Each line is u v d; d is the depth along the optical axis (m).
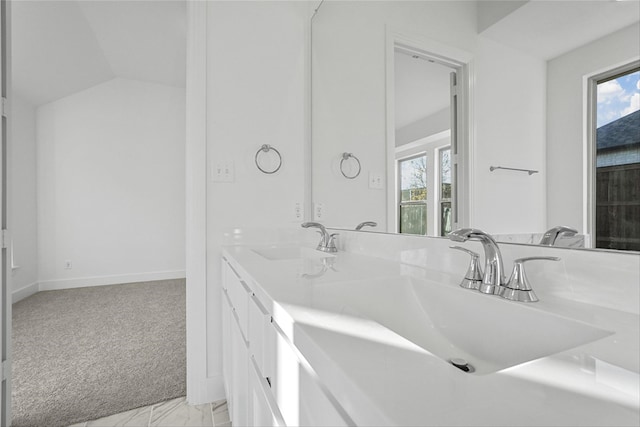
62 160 3.86
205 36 1.63
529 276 0.71
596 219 0.59
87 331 2.52
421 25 1.09
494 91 0.80
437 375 0.33
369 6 1.36
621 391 0.30
